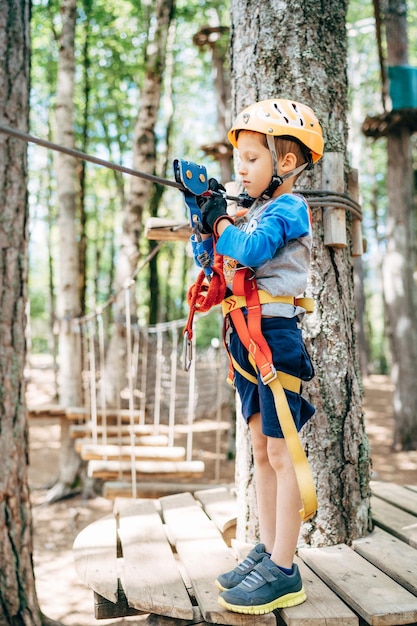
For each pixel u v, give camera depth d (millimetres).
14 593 3604
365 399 13062
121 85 14242
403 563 2146
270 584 1773
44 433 10797
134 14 11602
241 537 2535
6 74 3611
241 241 1733
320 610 1792
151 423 8961
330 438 2467
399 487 3213
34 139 1456
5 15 3596
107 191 17531
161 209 16672
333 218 2510
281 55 2574
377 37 5879
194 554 2227
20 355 3682
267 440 1885
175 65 14312
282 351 1814
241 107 2637
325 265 2535
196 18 12430
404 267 8969
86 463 7469
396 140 9078
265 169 1859
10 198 3617
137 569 2090
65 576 5281
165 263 21719
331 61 2627
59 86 8320
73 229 8086
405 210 9062
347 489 2469
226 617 1751
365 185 19531
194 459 8555
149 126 7840
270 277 1844
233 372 2027
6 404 3607
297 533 1833
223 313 1973
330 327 2518
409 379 8859
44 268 26812
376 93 16625
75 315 7941
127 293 4027
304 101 2553
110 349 7684
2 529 3586
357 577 2043
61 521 6625
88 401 7984
